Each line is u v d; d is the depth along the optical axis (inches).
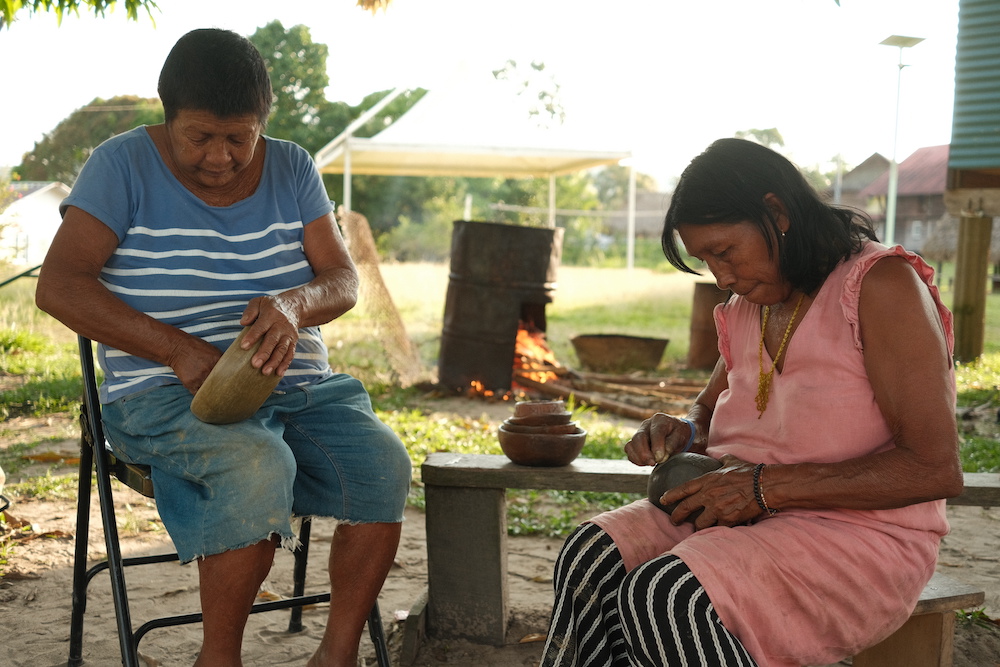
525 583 146.2
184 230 97.6
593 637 85.7
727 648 73.4
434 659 115.6
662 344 408.2
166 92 90.5
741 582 76.6
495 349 327.3
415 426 258.1
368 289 340.8
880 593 81.4
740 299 94.0
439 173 576.7
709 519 83.1
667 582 75.5
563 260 1300.4
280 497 86.7
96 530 167.5
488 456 122.3
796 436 83.7
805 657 80.0
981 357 416.5
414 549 161.9
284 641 121.1
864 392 81.2
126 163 95.8
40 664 112.5
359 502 97.4
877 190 1334.9
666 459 92.9
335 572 98.8
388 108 1316.4
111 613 129.3
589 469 113.0
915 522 83.4
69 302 89.7
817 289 84.7
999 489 102.5
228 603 86.1
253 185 102.5
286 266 103.4
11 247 483.2
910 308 78.4
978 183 422.6
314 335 107.0
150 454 91.9
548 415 114.1
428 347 468.1
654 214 1476.4
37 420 270.4
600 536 86.5
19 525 165.5
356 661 98.6
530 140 474.3
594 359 405.1
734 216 81.2
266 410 96.7
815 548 79.7
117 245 95.9
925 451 75.9
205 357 90.6
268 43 1316.4
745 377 90.6
